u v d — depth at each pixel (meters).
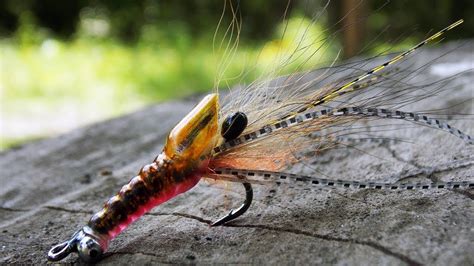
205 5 1.03
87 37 0.95
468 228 0.15
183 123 0.15
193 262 0.15
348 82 0.16
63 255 0.15
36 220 0.19
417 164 0.19
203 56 0.82
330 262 0.15
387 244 0.15
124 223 0.16
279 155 0.16
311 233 0.16
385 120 0.22
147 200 0.15
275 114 0.16
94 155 0.24
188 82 0.71
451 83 0.25
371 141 0.20
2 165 0.24
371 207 0.16
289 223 0.16
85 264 0.16
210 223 0.17
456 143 0.20
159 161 0.16
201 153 0.15
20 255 0.17
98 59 0.80
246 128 0.16
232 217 0.16
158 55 0.84
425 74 0.27
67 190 0.21
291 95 0.16
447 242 0.15
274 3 0.91
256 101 0.16
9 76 0.73
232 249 0.16
